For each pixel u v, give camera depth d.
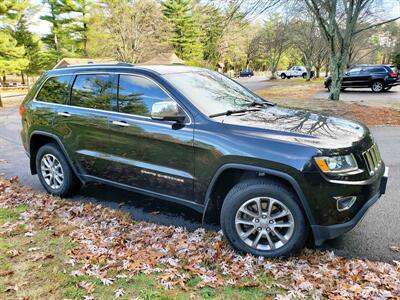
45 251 3.27
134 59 30.25
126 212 4.23
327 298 2.58
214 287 2.72
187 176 3.47
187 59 39.75
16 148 8.14
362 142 3.09
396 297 2.54
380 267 2.96
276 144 2.98
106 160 4.10
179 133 3.43
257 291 2.67
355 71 21.02
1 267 3.00
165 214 4.20
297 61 67.12
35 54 33.22
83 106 4.31
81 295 2.63
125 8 29.97
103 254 3.18
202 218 3.71
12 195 4.80
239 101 3.96
